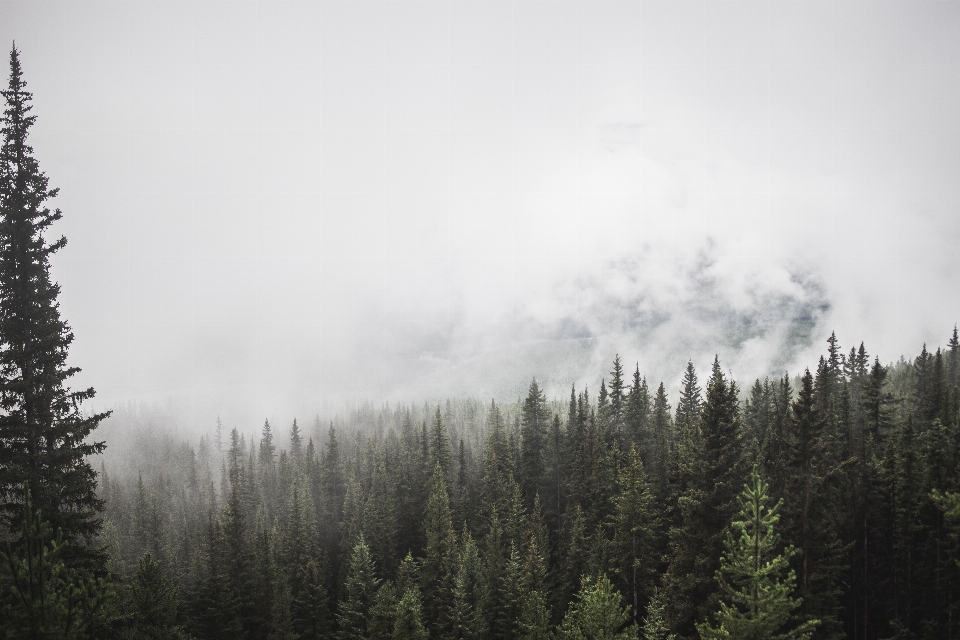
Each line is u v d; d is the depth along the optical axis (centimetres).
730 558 2086
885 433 4647
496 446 7050
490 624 4081
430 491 6806
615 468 5050
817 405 2962
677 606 2947
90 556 1894
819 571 2898
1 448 1794
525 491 6512
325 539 7594
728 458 3059
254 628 4878
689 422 5481
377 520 6362
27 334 1856
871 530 3822
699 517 3059
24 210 1892
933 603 3416
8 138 1888
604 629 2400
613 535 4678
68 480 1859
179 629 3084
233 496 5600
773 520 1992
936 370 6406
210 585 4672
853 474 3872
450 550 5006
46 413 1841
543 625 3156
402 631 3538
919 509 3419
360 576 4700
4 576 1353
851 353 7012
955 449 3784
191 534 8488
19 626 1248
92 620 1399
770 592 1931
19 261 1909
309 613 4991
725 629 1972
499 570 4275
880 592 3747
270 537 6425
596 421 6631
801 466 2953
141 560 3425
